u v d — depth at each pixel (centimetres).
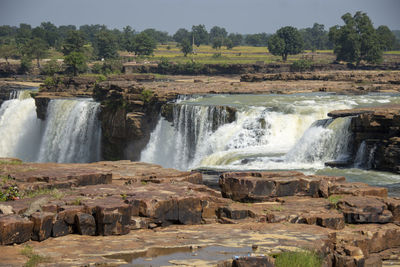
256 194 2548
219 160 5453
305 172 4550
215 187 3656
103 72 16850
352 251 1948
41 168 3155
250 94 8850
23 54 19275
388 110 5169
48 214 1961
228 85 10394
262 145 5975
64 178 2672
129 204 2178
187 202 2259
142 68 17275
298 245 1862
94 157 8331
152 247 1842
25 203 2164
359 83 10838
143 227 2156
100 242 1917
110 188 2502
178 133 6925
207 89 9144
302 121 6116
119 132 7612
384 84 10444
